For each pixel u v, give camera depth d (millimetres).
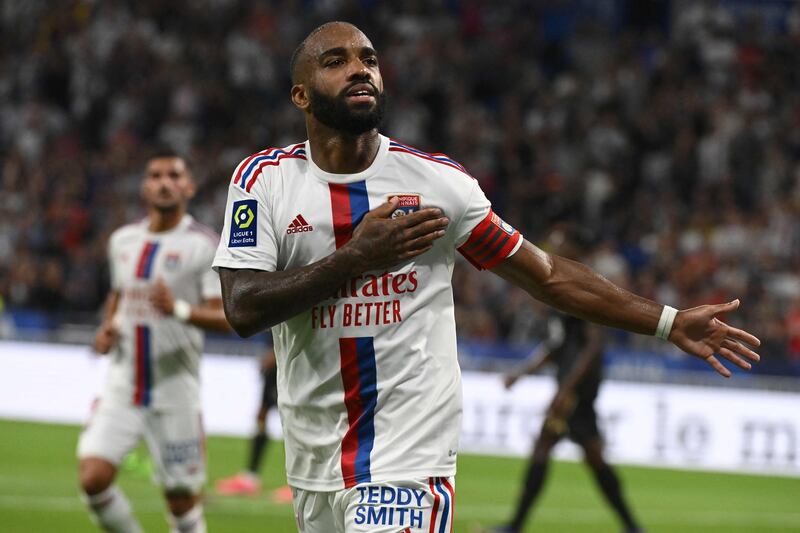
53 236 59594
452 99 69562
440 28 73250
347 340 13250
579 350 28844
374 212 12836
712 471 45969
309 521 13945
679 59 71312
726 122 66625
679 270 56750
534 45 73750
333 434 13453
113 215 59875
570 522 32156
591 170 65250
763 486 42344
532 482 28281
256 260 13078
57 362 51719
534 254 13633
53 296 55844
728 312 13586
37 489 33312
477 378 48656
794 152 67250
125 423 22500
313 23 72750
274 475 38438
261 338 50844
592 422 28672
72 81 69750
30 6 72688
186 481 22953
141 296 23125
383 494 13102
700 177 65062
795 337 52375
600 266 55844
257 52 70625
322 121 13102
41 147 65938
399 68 70000
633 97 69250
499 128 68125
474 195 13453
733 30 74438
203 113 68312
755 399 47656
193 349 23031
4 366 52125
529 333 52656
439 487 13352
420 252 12812
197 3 72500
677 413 47719
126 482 35594
